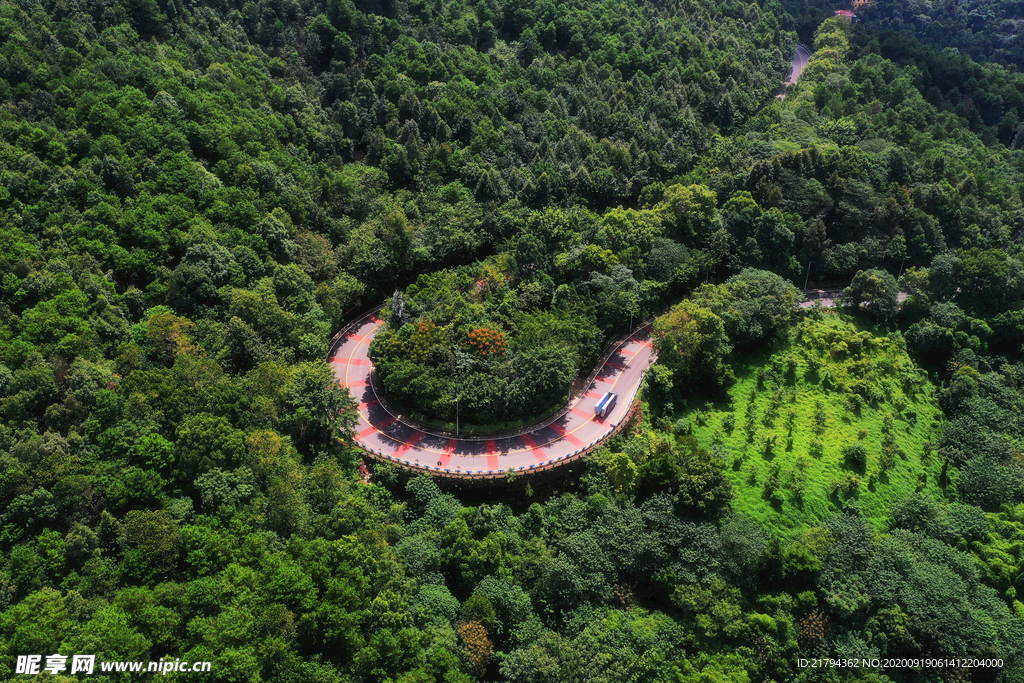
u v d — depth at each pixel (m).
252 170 158.38
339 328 155.50
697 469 114.75
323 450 119.06
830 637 103.88
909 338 165.12
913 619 104.75
